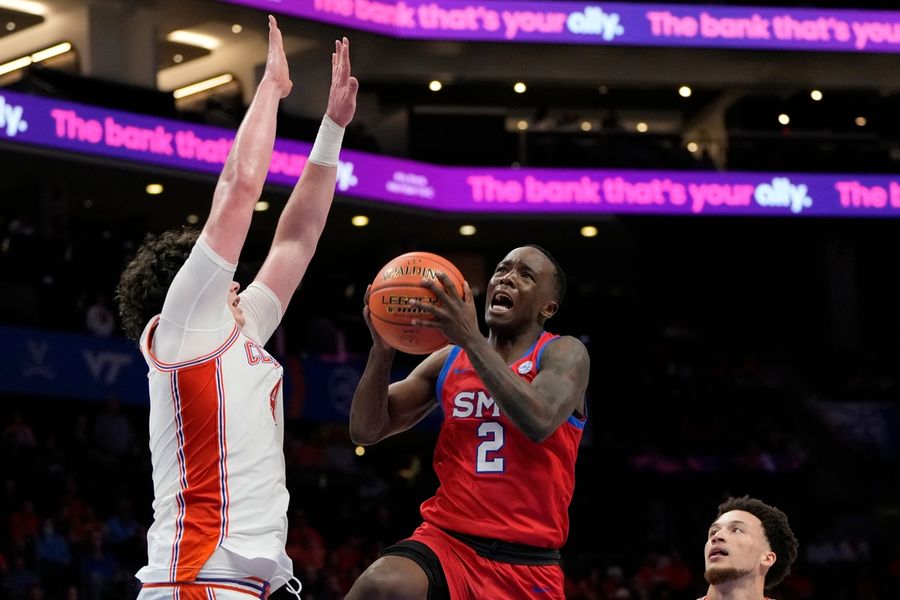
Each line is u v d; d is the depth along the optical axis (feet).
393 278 15.08
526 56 85.92
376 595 15.76
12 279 61.62
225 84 84.38
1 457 54.90
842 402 85.40
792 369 93.04
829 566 72.59
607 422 80.59
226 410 12.87
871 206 85.35
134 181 73.77
